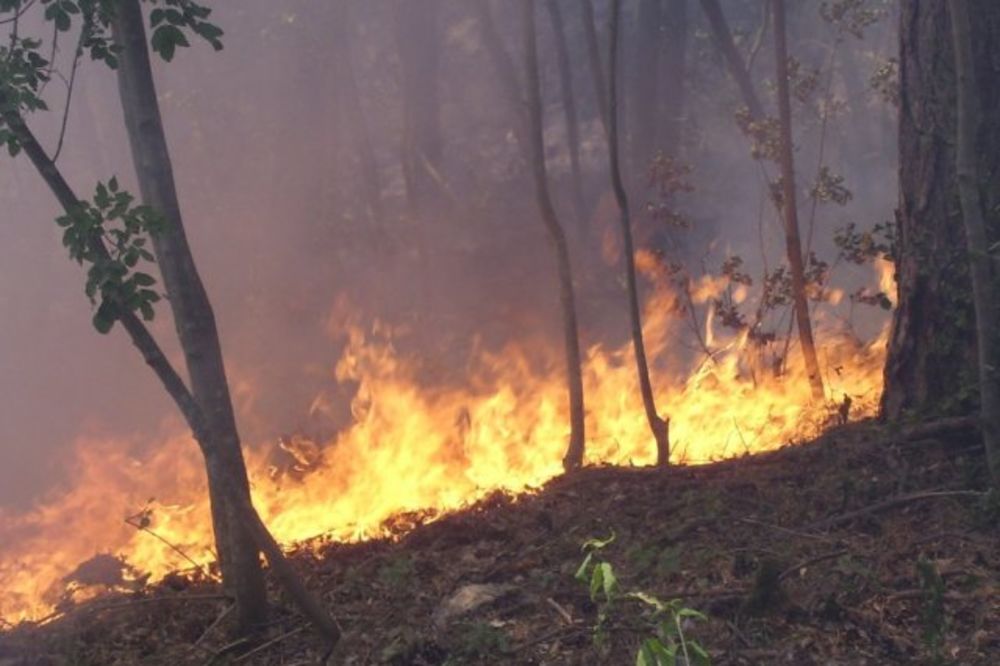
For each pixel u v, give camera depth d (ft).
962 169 22.06
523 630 19.53
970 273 23.79
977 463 23.49
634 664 18.03
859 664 17.72
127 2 19.08
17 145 17.42
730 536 22.48
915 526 22.24
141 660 20.56
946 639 18.22
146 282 17.67
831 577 20.03
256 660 19.92
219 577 24.04
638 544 22.04
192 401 18.48
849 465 25.07
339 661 19.31
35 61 17.97
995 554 20.58
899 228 27.14
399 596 21.40
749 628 18.79
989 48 25.64
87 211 17.33
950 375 26.16
